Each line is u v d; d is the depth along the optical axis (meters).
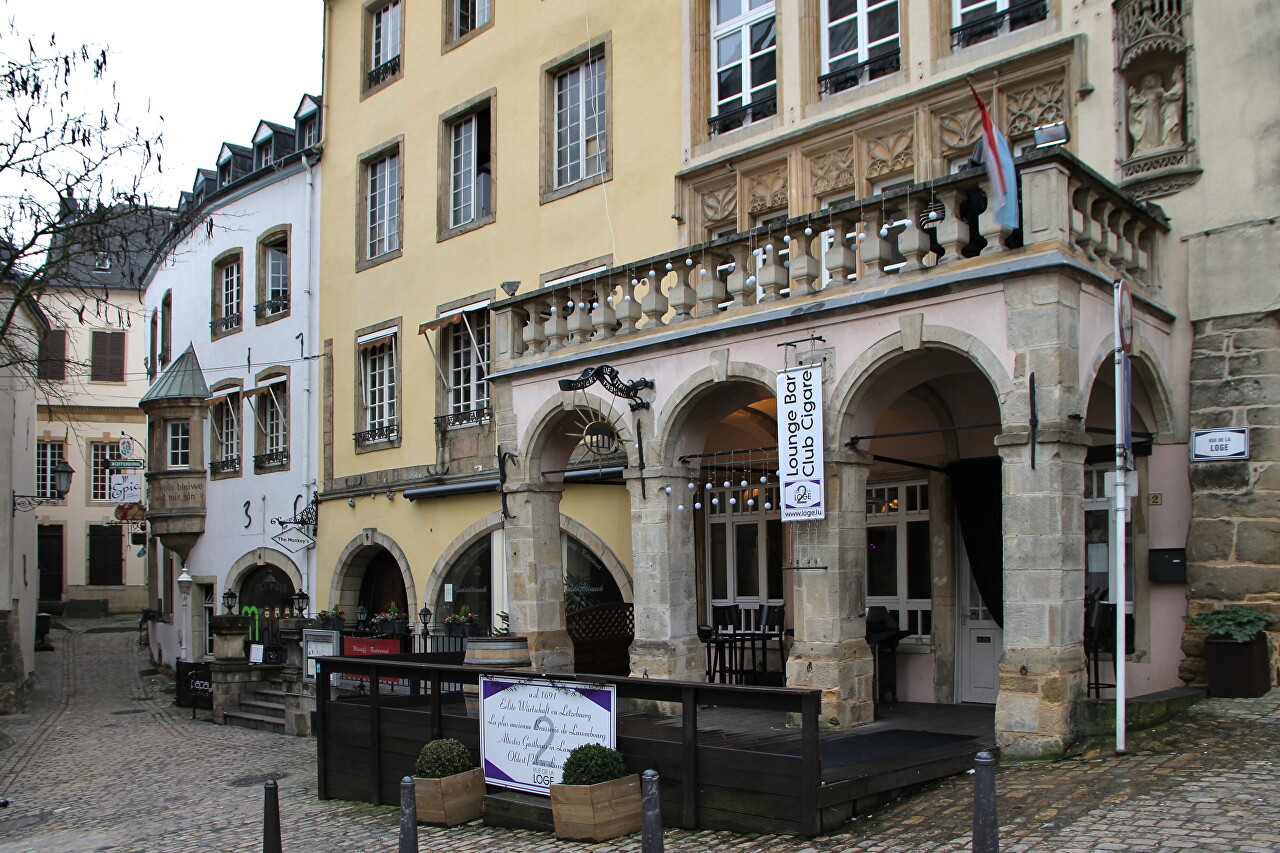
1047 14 12.00
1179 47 10.93
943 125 12.80
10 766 15.16
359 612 19.38
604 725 8.67
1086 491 11.55
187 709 20.97
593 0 17.23
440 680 10.06
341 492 21.77
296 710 16.77
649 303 12.44
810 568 10.46
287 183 24.09
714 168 14.99
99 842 10.40
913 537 13.43
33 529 26.72
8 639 21.34
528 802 9.00
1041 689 8.73
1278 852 6.01
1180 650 10.60
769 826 7.70
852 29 13.83
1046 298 9.05
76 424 41.38
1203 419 10.49
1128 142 11.29
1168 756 8.10
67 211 15.48
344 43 22.78
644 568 12.11
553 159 17.95
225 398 25.78
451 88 19.95
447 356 19.80
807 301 10.82
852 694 10.31
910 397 12.95
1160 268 10.86
